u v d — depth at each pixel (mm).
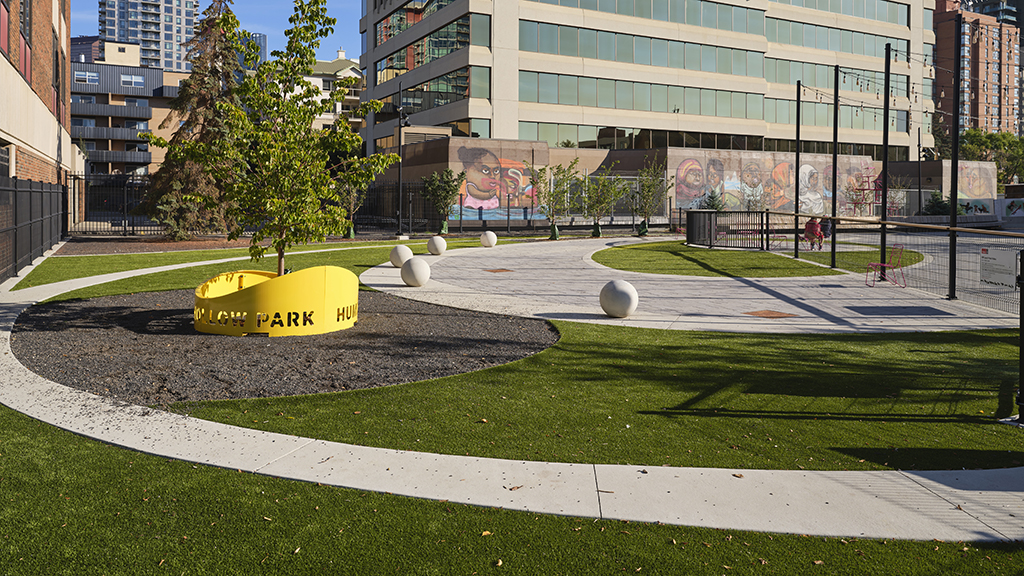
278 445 6012
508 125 50156
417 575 3943
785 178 57625
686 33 55438
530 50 50719
